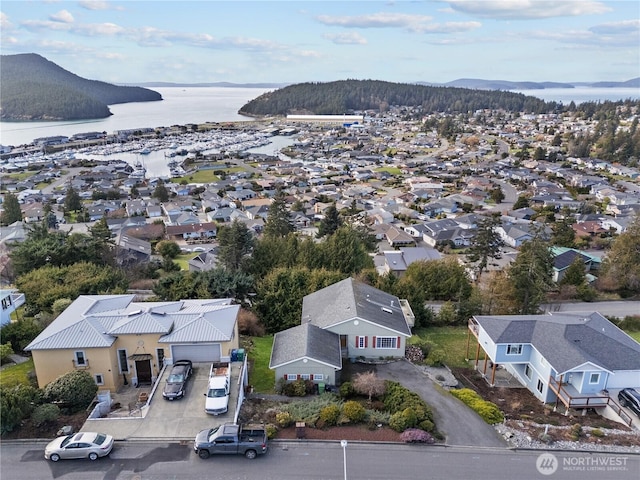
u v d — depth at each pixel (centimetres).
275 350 3127
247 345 3647
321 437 2466
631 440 2569
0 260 5800
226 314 3228
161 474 2184
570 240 8300
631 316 4859
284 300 4191
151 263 6844
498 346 3234
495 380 3441
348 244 5512
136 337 2934
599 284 5972
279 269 4609
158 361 2989
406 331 3419
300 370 2967
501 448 2455
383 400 2855
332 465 2272
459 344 4156
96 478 2156
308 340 3095
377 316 3459
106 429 2466
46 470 2203
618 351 3034
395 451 2386
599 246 8438
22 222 9775
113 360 2903
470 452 2406
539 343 3170
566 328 3181
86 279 4422
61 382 2659
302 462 2286
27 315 4084
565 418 2859
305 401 2797
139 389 2955
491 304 4638
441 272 5456
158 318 3064
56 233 5822
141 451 2323
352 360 3416
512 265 4597
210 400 2594
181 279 4300
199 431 2453
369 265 5653
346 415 2588
